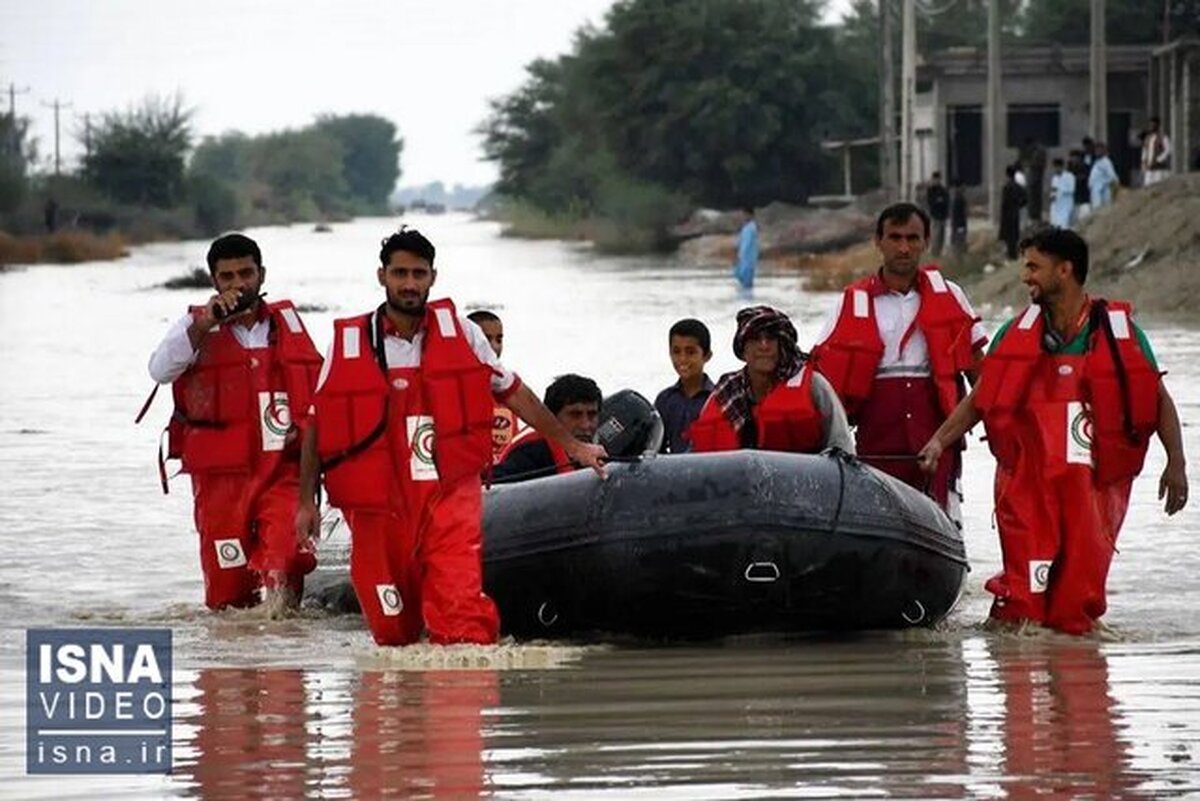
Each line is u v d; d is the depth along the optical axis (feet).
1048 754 57.62
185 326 84.53
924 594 76.84
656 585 74.49
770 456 75.77
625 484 75.36
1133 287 263.49
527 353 219.41
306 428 75.15
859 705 64.49
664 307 307.37
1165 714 62.85
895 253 83.66
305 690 68.23
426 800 53.67
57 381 208.74
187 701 66.64
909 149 423.64
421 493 73.36
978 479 122.83
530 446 84.74
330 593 85.46
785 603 75.15
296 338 85.46
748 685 67.82
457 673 70.59
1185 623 79.71
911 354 83.97
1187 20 609.83
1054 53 510.99
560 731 61.16
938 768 56.13
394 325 73.56
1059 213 329.93
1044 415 76.64
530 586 76.33
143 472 131.34
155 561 98.17
